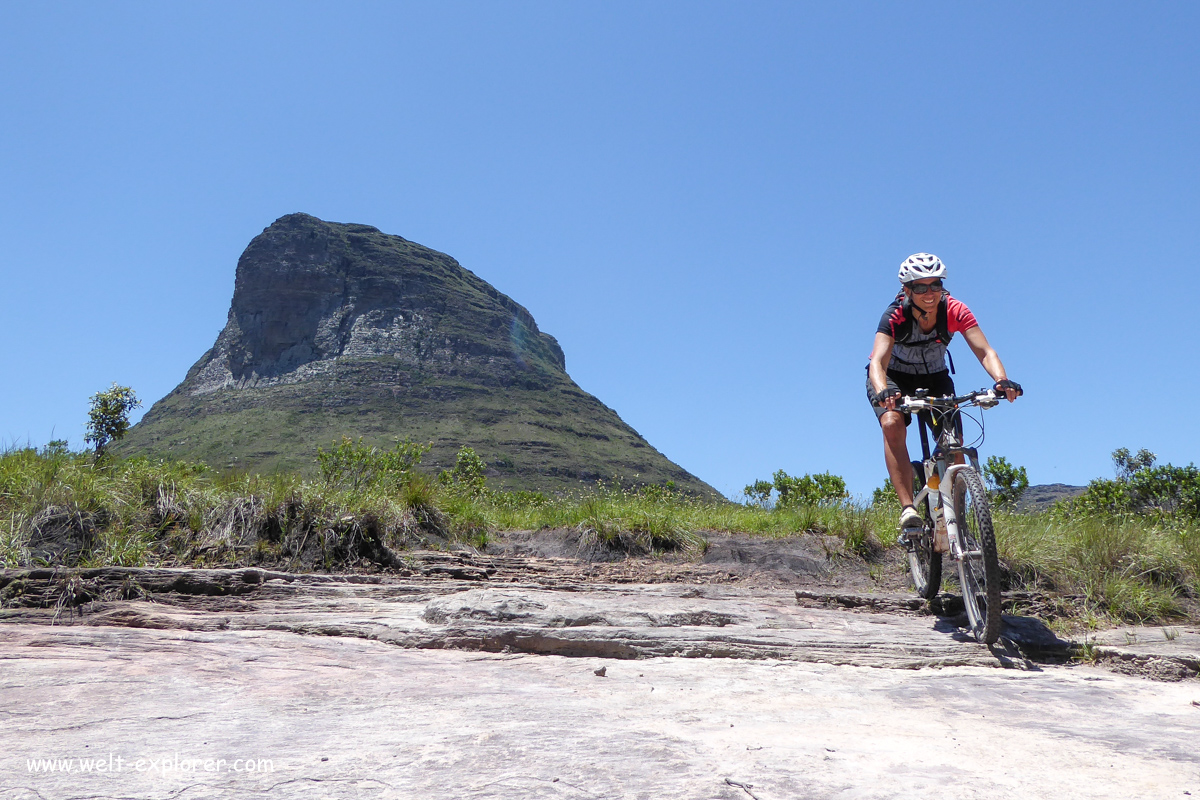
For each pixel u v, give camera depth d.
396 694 2.89
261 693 2.84
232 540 5.59
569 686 3.20
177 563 5.27
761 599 5.11
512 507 8.63
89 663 3.12
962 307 4.55
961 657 3.95
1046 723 2.82
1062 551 5.73
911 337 4.62
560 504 8.30
